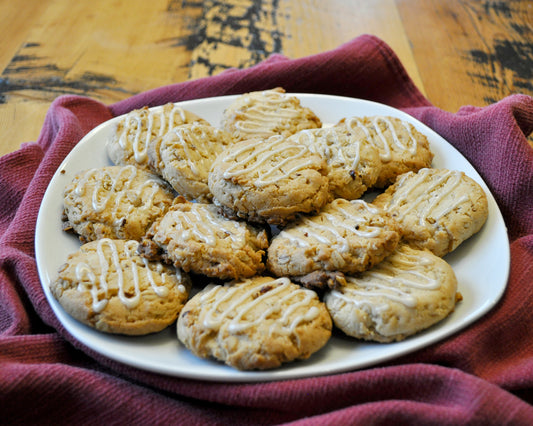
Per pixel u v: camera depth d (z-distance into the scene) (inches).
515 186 14.5
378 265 12.8
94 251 13.1
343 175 14.3
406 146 15.4
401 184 14.6
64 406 11.4
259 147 14.0
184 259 12.5
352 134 15.2
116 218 13.8
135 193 14.3
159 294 12.4
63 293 12.3
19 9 23.2
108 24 22.6
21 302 13.1
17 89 19.6
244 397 11.0
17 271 13.2
